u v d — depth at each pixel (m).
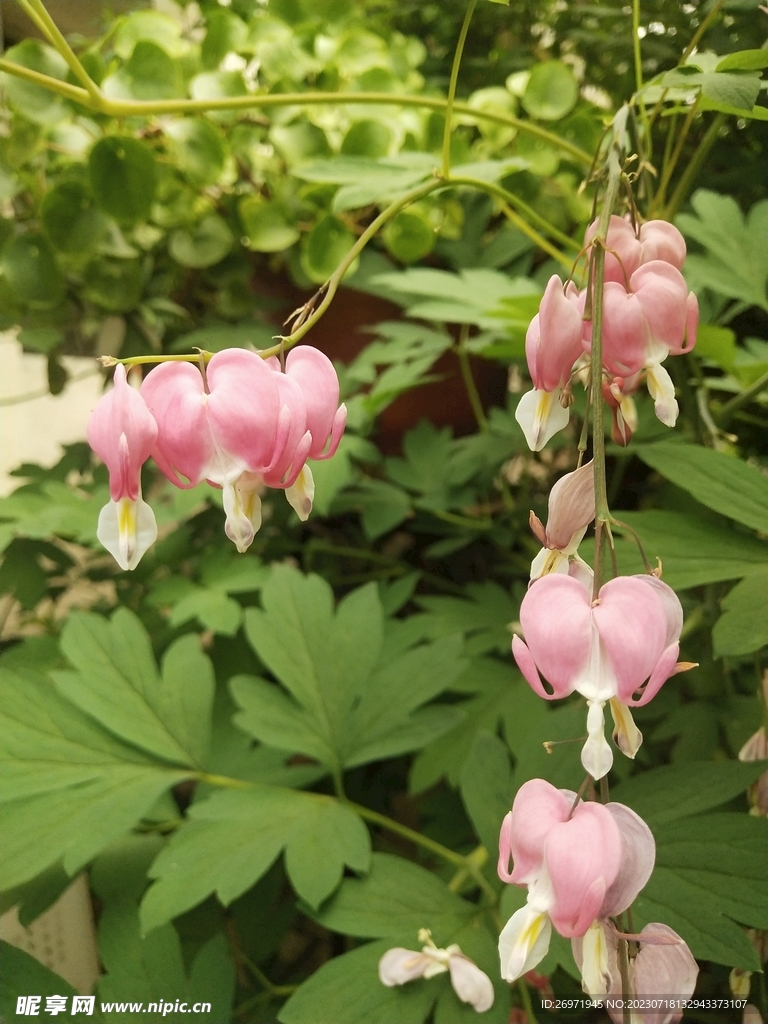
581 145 0.28
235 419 0.12
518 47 0.32
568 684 0.11
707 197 0.25
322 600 0.22
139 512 0.12
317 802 0.20
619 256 0.14
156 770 0.20
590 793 0.12
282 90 0.27
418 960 0.16
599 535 0.11
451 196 0.29
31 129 0.25
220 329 0.29
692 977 0.12
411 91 0.29
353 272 0.28
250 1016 0.21
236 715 0.21
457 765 0.23
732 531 0.18
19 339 0.28
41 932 0.22
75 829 0.18
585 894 0.10
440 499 0.29
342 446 0.26
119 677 0.21
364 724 0.21
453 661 0.21
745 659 0.22
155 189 0.24
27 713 0.20
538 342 0.13
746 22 0.23
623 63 0.29
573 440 0.28
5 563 0.28
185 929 0.22
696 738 0.21
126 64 0.25
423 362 0.27
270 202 0.28
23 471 0.30
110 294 0.27
